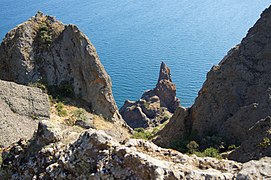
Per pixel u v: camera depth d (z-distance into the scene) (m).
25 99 27.48
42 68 37.22
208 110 36.06
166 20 189.00
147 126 78.75
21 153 12.78
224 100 35.84
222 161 11.20
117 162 10.67
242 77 36.31
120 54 123.50
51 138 12.38
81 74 37.19
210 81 37.69
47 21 39.34
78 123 27.94
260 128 25.50
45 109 27.92
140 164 10.28
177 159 11.16
